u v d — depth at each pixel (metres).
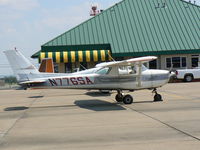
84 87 14.23
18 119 11.00
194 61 34.62
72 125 9.43
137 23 36.56
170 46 33.84
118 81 14.45
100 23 36.56
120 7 38.62
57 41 34.25
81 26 36.16
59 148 6.80
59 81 13.97
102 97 17.86
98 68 15.07
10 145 7.23
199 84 26.25
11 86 33.97
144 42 34.12
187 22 36.94
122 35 34.94
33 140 7.66
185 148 6.41
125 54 32.81
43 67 21.80
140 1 39.50
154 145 6.74
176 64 34.47
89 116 11.01
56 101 16.78
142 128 8.55
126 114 11.13
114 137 7.62
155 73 14.74
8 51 14.33
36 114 12.11
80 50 33.69
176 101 14.65
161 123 9.17
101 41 34.22
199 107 12.36
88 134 8.08
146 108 12.57
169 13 38.03
